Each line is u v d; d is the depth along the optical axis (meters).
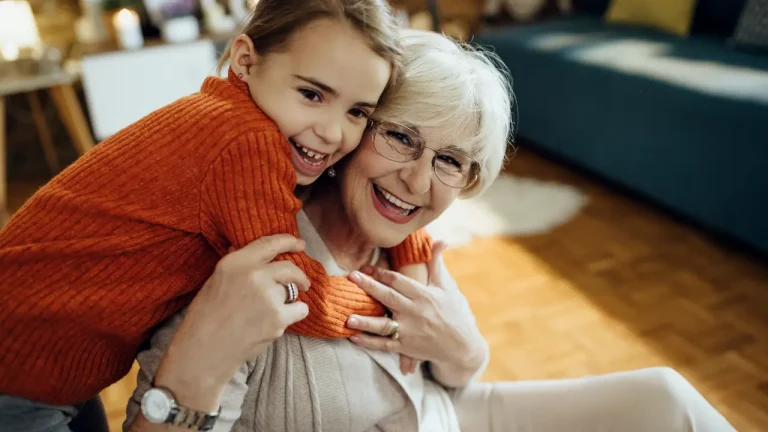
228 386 0.73
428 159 0.82
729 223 2.12
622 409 0.92
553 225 2.43
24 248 0.68
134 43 2.85
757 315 1.84
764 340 1.73
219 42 3.01
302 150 0.79
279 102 0.75
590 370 1.64
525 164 3.07
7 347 0.67
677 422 0.88
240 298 0.66
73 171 0.73
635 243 2.28
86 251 0.68
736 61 2.34
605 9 3.45
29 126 3.12
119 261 0.70
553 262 2.17
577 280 2.06
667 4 2.91
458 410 0.98
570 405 0.94
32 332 0.68
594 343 1.74
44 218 0.70
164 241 0.72
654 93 2.30
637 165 2.49
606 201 2.63
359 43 0.74
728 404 1.51
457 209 2.55
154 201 0.70
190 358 0.66
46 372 0.69
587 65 2.63
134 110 2.91
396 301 0.85
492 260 2.20
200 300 0.68
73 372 0.71
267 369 0.76
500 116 0.85
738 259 2.14
